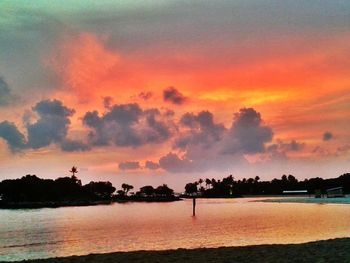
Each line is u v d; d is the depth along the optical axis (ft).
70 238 187.21
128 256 72.18
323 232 165.37
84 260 69.05
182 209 504.02
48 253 134.31
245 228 198.90
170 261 65.82
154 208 575.38
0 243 175.63
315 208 378.94
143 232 199.41
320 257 64.03
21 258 123.34
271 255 68.18
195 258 67.97
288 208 404.77
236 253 72.23
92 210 575.79
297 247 77.51
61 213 503.61
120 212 479.41
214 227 212.23
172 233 187.21
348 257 63.21
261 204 546.67
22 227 281.74
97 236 190.49
